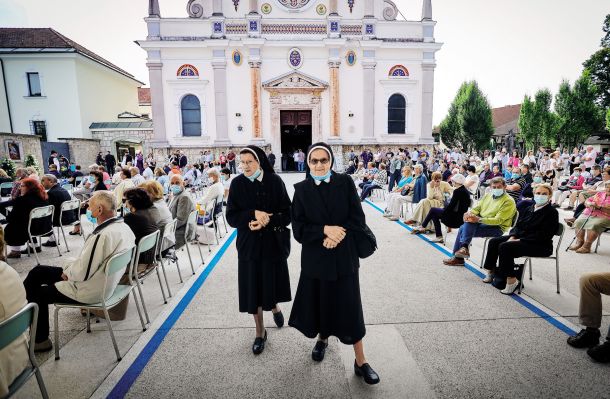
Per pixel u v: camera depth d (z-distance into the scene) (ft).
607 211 19.29
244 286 10.43
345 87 69.62
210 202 23.26
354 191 9.34
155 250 13.91
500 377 9.32
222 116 67.92
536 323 12.08
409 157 65.05
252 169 10.33
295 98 69.36
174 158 61.52
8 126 77.05
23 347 7.67
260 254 10.25
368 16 67.72
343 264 8.91
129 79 98.02
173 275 17.34
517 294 14.44
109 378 9.45
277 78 67.67
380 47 68.44
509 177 41.73
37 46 74.79
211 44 65.77
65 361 10.25
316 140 70.44
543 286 15.30
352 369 9.75
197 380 9.33
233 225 10.33
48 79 76.38
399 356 10.28
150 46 65.82
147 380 9.35
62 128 77.77
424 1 68.69
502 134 149.59
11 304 7.70
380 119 70.90
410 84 70.33
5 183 36.86
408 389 8.93
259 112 68.18
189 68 67.36
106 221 10.78
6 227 18.52
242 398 8.65
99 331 11.94
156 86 67.05
